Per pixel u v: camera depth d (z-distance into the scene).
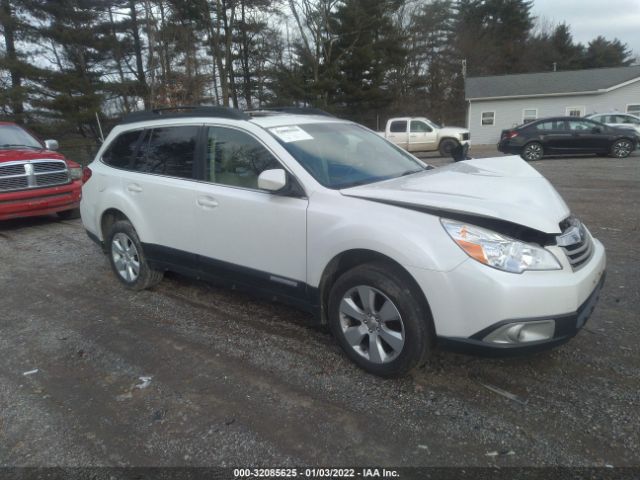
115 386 3.24
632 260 5.38
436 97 46.28
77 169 8.73
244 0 29.97
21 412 2.99
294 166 3.48
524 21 54.16
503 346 2.69
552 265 2.72
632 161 16.09
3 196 7.58
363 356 3.21
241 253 3.81
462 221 2.79
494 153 24.08
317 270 3.33
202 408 2.96
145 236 4.61
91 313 4.48
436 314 2.80
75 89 25.72
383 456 2.50
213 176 4.02
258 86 34.06
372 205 3.10
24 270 5.91
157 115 4.66
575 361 3.31
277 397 3.04
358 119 34.56
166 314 4.39
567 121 17.94
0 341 3.98
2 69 23.91
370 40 32.50
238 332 3.96
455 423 2.72
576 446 2.50
